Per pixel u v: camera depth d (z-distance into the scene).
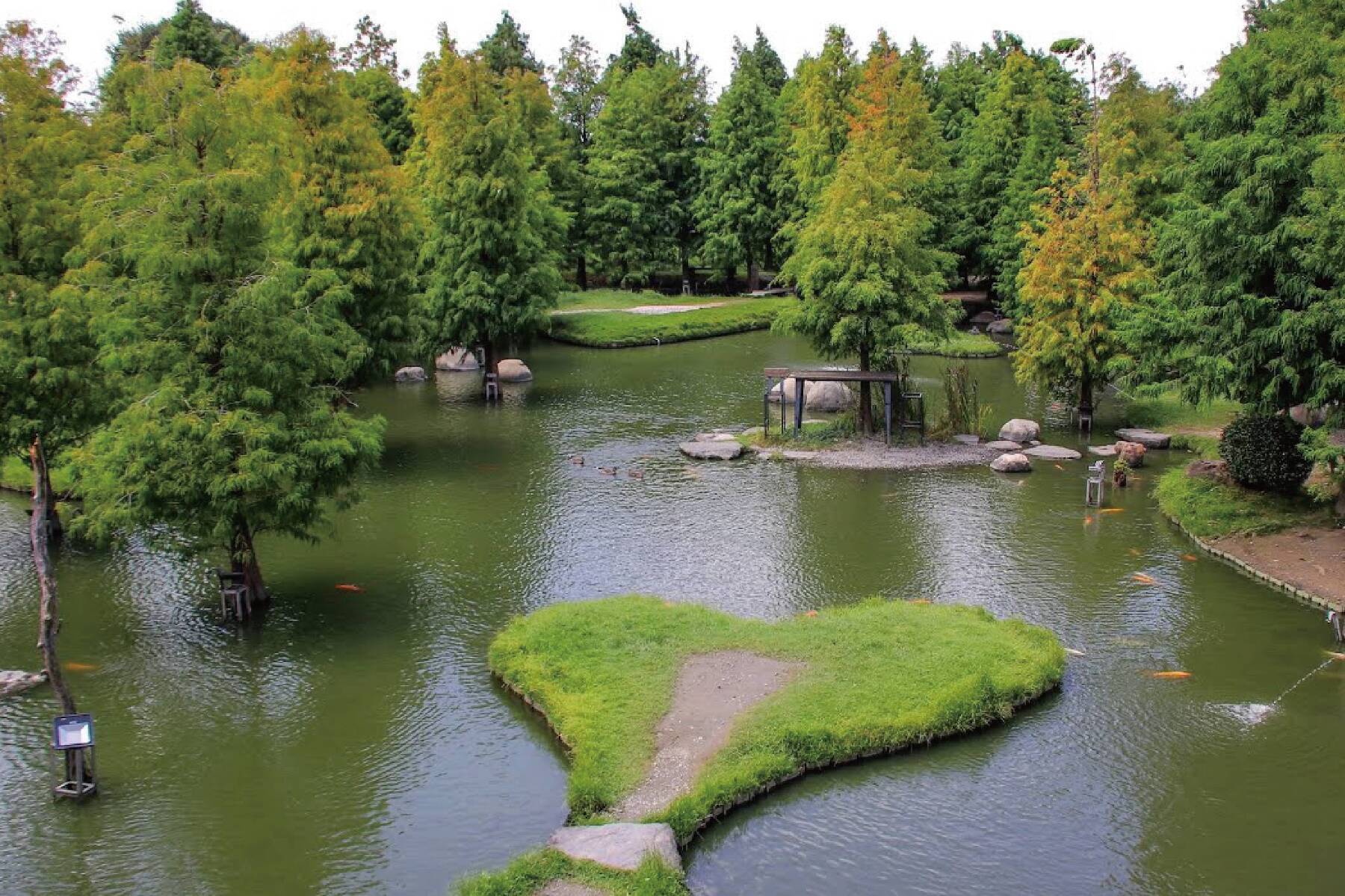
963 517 27.47
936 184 58.34
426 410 42.91
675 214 76.38
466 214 43.44
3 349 23.16
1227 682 18.02
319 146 33.50
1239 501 26.62
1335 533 24.33
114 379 21.28
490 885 12.28
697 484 30.94
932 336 36.22
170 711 17.33
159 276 20.06
